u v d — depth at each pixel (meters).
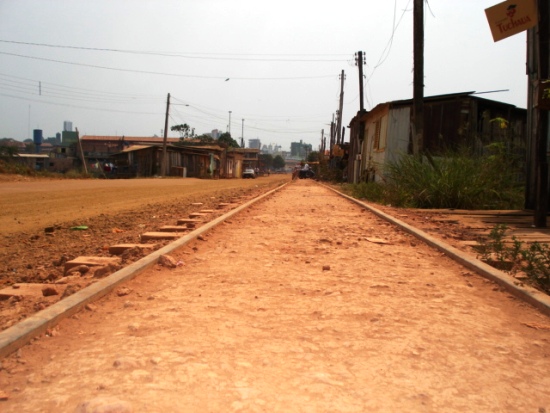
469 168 13.44
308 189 25.88
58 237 8.79
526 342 3.25
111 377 2.57
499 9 8.34
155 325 3.43
